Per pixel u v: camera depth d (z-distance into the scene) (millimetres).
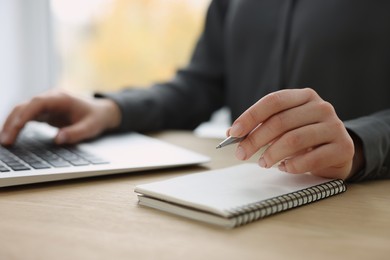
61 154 622
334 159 482
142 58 1514
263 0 1047
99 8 1523
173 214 412
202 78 1122
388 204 451
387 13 910
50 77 1549
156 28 1493
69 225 382
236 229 375
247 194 424
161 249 335
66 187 505
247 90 1065
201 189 434
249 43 1056
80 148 671
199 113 1092
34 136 780
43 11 1506
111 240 350
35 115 727
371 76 920
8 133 692
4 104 1381
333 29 937
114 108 837
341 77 938
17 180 496
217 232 368
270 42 1027
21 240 349
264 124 473
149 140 751
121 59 1528
